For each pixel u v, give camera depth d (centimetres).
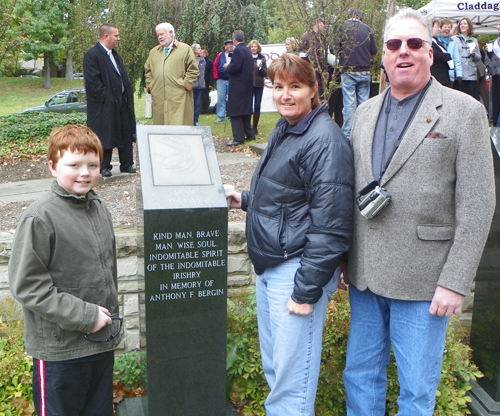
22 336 305
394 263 210
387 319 238
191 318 240
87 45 1037
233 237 353
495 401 283
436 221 205
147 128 246
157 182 232
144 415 264
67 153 211
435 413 279
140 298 266
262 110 1078
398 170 205
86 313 210
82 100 1148
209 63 1287
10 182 643
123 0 1155
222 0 1457
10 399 275
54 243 209
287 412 233
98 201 236
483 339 296
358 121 229
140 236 250
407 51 202
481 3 887
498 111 766
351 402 247
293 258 220
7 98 2661
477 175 195
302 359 226
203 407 251
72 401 222
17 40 1066
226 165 657
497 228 280
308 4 538
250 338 306
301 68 218
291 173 216
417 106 209
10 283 205
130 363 312
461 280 196
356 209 222
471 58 740
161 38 638
